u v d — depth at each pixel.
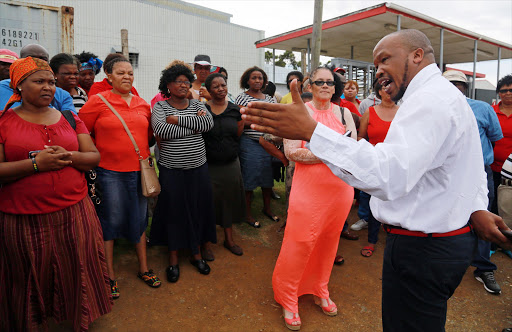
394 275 1.45
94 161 2.20
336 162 1.12
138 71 12.16
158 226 3.06
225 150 3.41
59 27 4.61
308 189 2.31
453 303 2.83
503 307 2.79
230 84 14.56
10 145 1.90
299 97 1.13
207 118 3.03
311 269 2.62
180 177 2.99
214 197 3.45
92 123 2.61
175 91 2.95
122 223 2.74
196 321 2.49
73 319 2.13
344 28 8.16
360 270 3.31
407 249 1.39
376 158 1.09
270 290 2.91
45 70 1.95
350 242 3.94
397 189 1.11
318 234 2.35
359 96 10.34
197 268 3.14
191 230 3.06
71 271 2.10
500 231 1.33
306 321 2.55
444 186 1.31
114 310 2.55
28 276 1.99
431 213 1.33
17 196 1.91
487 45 10.53
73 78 2.86
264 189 4.36
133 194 2.73
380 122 3.26
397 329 1.48
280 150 3.74
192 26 13.33
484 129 3.22
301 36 8.81
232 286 2.94
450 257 1.35
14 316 2.03
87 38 10.91
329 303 2.63
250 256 3.47
